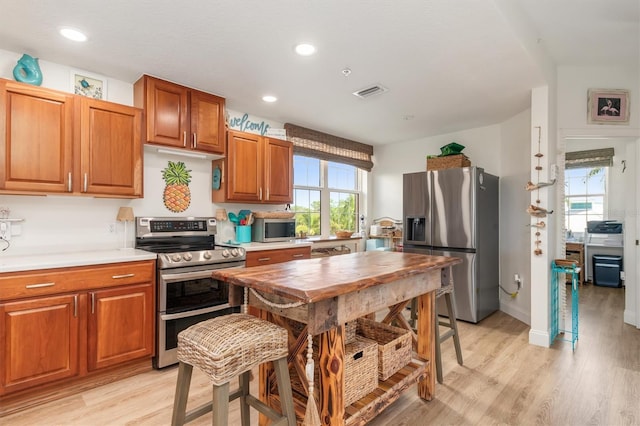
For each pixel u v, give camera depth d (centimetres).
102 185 253
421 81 289
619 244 546
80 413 199
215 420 123
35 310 203
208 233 339
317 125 424
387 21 200
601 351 288
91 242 274
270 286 136
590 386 228
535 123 306
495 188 408
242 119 372
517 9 219
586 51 295
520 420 191
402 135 475
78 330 218
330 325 143
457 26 205
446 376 244
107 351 229
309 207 466
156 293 255
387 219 528
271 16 195
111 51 237
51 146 230
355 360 169
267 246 329
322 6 186
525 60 250
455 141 456
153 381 238
